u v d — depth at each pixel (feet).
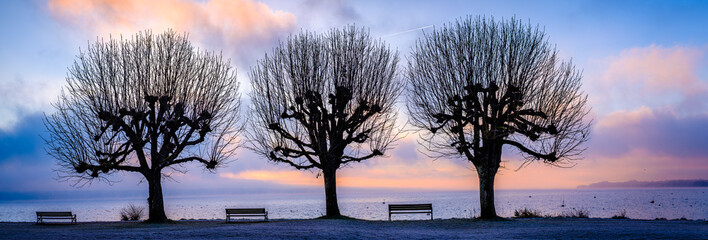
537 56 82.02
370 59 93.81
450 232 62.69
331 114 92.02
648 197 557.74
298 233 57.11
